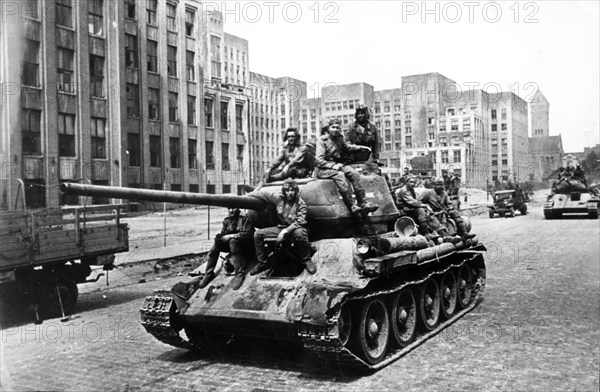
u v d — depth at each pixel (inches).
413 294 362.0
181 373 298.4
